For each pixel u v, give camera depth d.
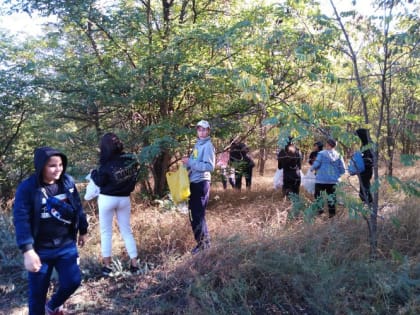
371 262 3.63
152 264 4.25
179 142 5.71
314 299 3.20
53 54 6.46
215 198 6.58
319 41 3.83
